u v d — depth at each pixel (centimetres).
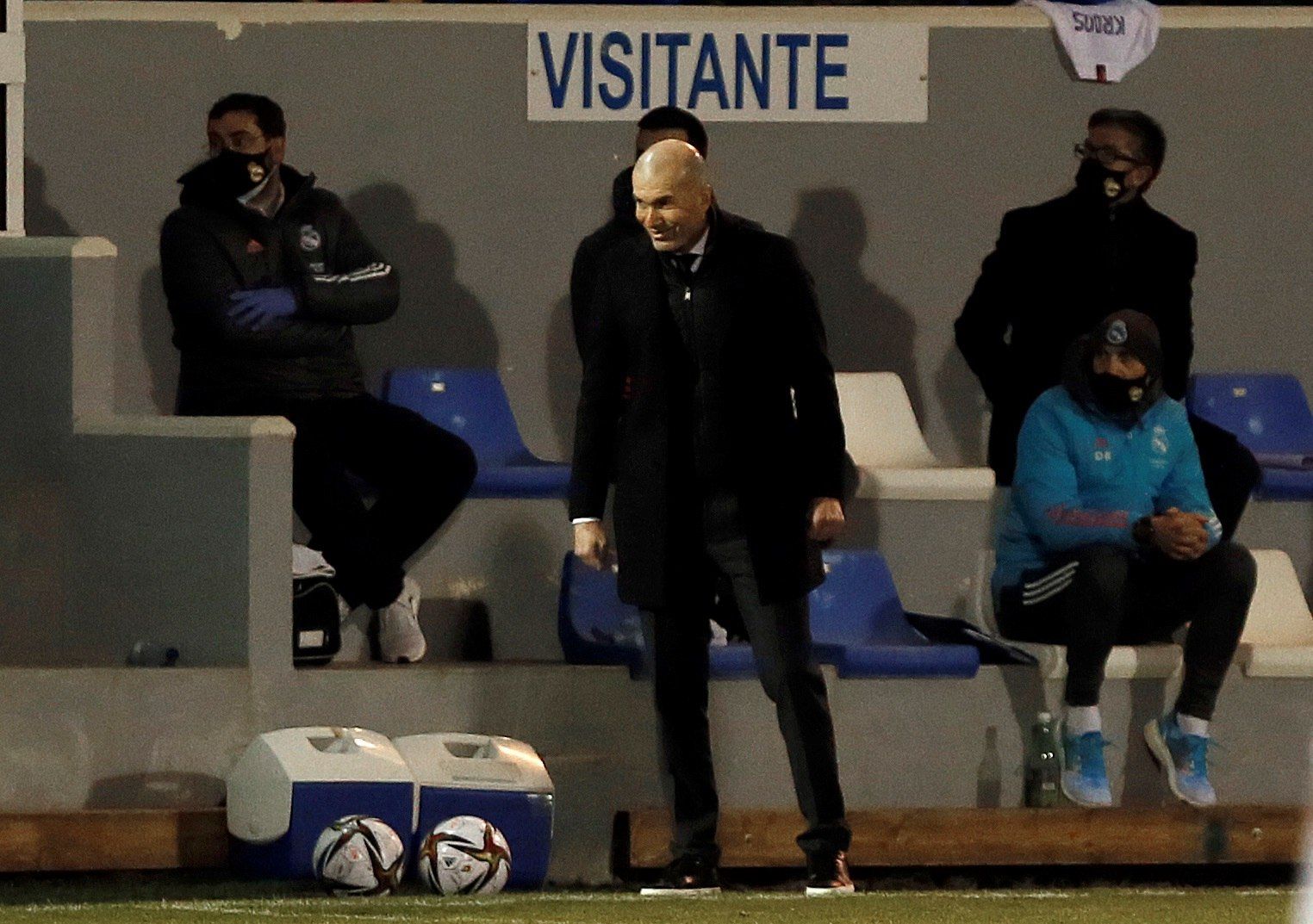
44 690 2367
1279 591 2902
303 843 2275
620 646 2575
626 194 2703
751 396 2247
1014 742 2658
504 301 3042
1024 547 2697
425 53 3023
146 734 2392
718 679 2559
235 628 2439
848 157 3098
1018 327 2934
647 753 2558
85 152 2975
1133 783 2691
